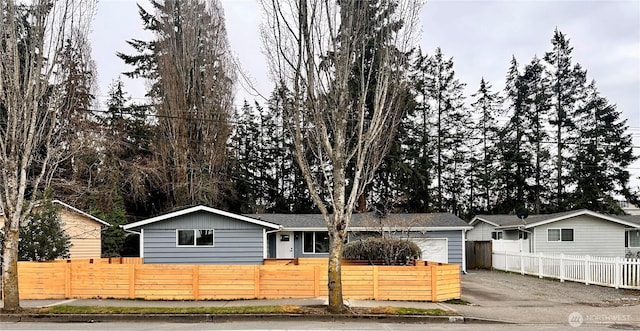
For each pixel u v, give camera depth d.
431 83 48.69
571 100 48.31
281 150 46.72
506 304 14.88
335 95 12.40
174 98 32.44
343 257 19.48
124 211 33.50
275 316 12.11
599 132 47.94
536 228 31.06
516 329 11.09
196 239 22.16
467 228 27.08
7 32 12.25
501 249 30.50
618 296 16.98
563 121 48.25
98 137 27.70
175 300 14.64
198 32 34.00
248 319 12.09
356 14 12.59
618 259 19.02
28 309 12.55
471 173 51.00
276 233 28.69
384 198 40.53
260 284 14.97
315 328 10.88
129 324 11.50
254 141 47.47
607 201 46.53
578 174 47.62
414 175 42.91
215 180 33.28
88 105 30.05
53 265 15.06
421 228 26.58
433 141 48.19
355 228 25.48
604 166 47.75
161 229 22.08
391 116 15.10
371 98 14.12
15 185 12.53
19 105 12.46
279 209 45.81
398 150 41.75
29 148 12.62
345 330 10.62
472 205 51.00
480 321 12.05
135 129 37.72
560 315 13.00
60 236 21.31
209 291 14.84
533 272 24.94
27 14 12.56
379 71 12.82
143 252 21.92
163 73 32.84
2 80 12.34
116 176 31.97
